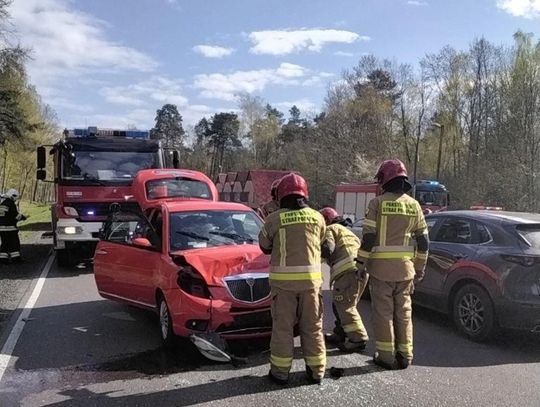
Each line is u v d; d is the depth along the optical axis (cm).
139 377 536
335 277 639
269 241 529
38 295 934
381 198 568
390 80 6309
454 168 5431
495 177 3994
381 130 5969
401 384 521
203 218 707
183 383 518
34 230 2302
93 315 792
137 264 702
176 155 1402
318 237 529
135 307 802
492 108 4841
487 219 717
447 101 5591
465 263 701
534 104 3953
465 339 695
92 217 1208
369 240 557
